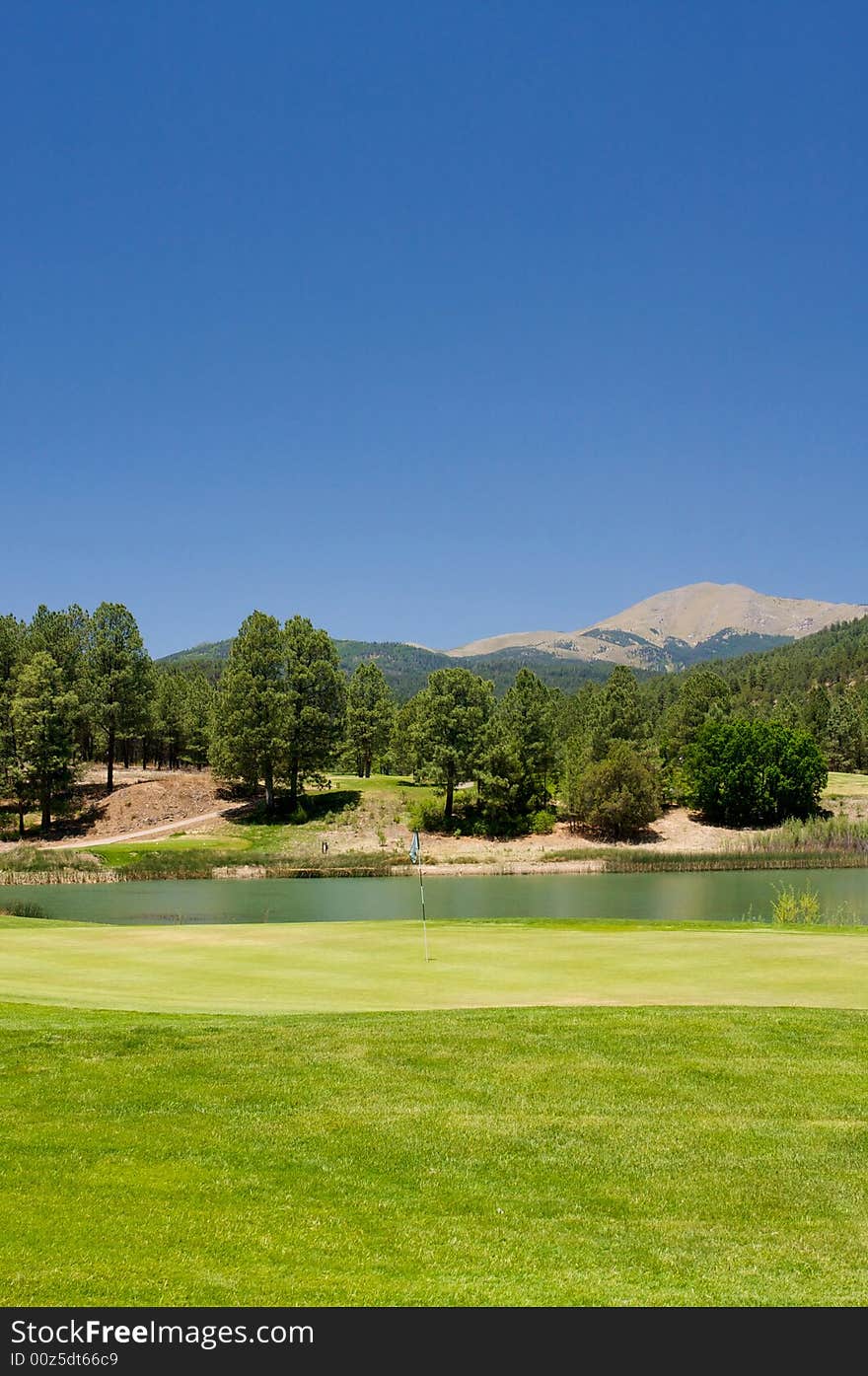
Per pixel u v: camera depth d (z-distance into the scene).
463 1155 10.11
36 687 83.81
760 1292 7.60
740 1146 10.48
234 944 26.23
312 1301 7.23
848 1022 15.29
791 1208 9.10
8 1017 15.47
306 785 97.75
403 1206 8.91
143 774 102.62
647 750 97.06
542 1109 11.48
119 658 93.50
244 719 87.62
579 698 141.62
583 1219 8.79
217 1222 8.38
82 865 69.94
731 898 55.81
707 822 92.00
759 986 19.30
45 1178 9.12
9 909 51.66
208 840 79.25
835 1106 11.71
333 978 20.89
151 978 20.95
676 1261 8.09
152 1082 12.09
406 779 107.81
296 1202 8.88
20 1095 11.48
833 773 125.88
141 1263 7.61
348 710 115.19
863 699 163.50
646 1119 11.23
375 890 60.78
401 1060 13.20
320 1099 11.66
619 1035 14.48
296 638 89.75
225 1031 14.62
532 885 63.12
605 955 23.66
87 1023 15.09
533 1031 14.70
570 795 86.81
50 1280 7.29
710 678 127.19
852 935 27.83
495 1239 8.35
